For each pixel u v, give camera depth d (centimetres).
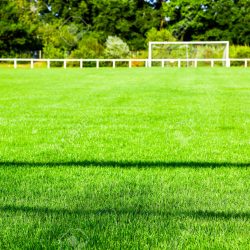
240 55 4944
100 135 821
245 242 343
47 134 834
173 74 3030
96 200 445
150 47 4603
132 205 429
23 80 2536
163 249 332
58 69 3978
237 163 606
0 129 891
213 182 510
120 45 5322
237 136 814
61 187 493
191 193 468
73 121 1003
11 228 370
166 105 1318
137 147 714
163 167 580
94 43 5484
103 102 1403
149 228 370
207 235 355
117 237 353
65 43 6122
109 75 2977
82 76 2889
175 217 395
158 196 457
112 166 588
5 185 502
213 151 682
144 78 2645
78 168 577
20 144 741
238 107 1264
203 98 1516
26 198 453
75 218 392
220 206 426
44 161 621
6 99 1504
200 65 4878
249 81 2347
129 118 1049
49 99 1502
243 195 462
